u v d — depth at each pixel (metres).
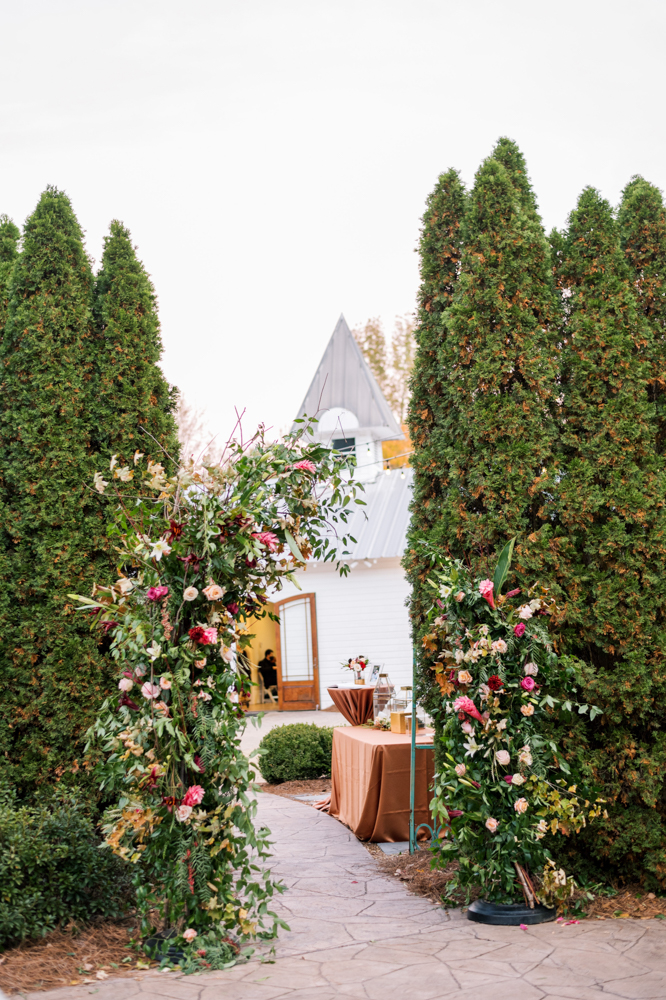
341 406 22.19
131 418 5.11
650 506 4.79
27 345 5.02
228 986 3.29
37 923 3.72
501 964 3.53
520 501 4.81
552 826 4.25
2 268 5.40
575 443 4.94
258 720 3.90
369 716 7.75
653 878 4.58
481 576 4.80
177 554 3.84
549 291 5.12
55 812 4.30
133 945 3.81
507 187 5.13
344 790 7.09
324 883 5.16
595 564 4.84
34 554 4.93
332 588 19.16
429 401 5.41
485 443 4.94
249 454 4.20
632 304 5.02
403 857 5.77
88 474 4.99
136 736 3.62
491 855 4.28
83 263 5.27
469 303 5.04
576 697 4.80
